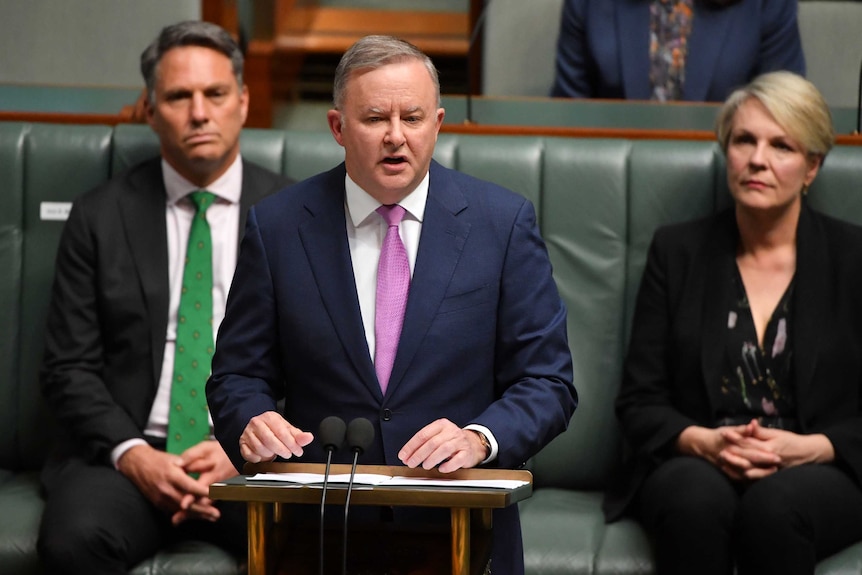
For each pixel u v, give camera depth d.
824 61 14.82
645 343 11.72
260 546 7.27
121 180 12.07
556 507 11.72
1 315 12.63
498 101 13.73
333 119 8.51
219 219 11.88
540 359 8.52
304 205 8.76
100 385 11.40
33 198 12.78
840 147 12.62
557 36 14.93
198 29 11.77
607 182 12.57
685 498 10.22
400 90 8.05
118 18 14.46
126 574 10.38
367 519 8.43
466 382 8.47
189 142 11.59
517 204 8.77
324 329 8.45
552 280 8.80
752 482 10.64
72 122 13.46
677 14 14.35
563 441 12.37
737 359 11.27
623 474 11.77
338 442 7.20
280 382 8.88
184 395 11.39
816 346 11.12
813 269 11.33
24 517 10.95
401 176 8.16
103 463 11.09
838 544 10.39
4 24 14.48
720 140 11.78
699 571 10.09
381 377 8.44
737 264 11.60
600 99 14.47
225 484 7.04
